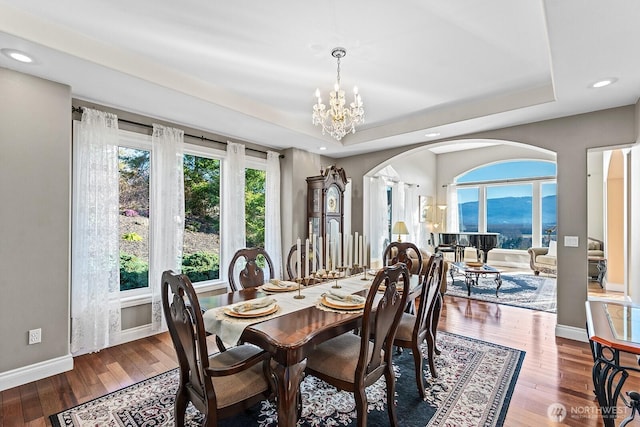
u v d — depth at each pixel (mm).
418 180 8266
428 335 2432
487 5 1816
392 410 1852
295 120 3957
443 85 2986
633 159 3453
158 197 3367
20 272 2336
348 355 1857
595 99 2865
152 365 2658
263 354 1652
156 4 1831
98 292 2873
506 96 3213
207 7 1859
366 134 4484
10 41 1928
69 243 2594
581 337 3170
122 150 3268
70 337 2762
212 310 1965
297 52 2389
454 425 1883
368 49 2334
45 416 1961
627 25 1710
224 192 4148
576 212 3271
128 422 1903
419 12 1895
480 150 8547
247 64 2580
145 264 3438
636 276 3387
